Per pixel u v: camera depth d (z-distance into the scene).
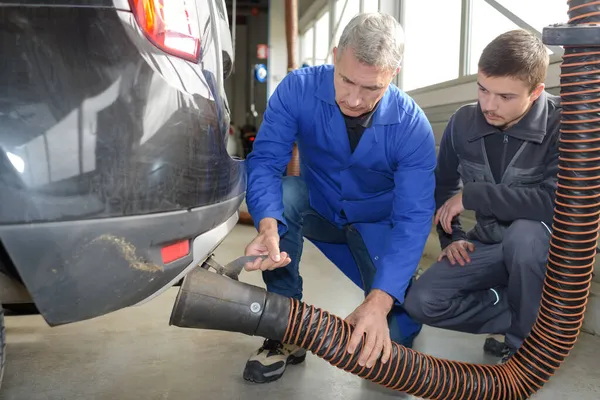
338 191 1.71
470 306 1.66
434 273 1.63
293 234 1.70
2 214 0.76
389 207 1.72
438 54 4.00
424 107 3.97
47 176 0.77
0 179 0.75
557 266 1.22
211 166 0.97
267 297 1.18
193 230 0.94
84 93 0.79
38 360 1.73
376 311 1.27
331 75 1.50
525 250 1.46
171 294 2.52
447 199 1.81
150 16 0.85
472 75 3.21
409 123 1.47
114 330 2.03
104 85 0.80
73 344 1.88
